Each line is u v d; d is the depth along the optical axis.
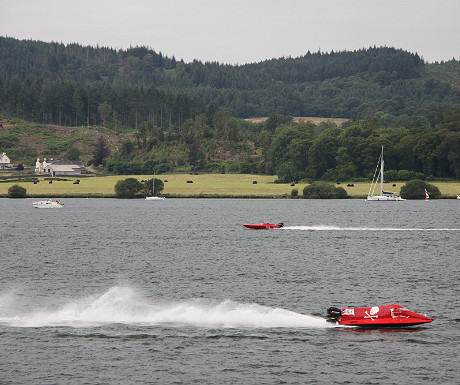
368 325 163.75
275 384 129.38
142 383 129.75
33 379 131.38
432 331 162.12
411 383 129.88
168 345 152.12
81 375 133.62
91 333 161.38
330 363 140.38
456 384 129.38
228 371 135.88
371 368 137.62
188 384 129.38
